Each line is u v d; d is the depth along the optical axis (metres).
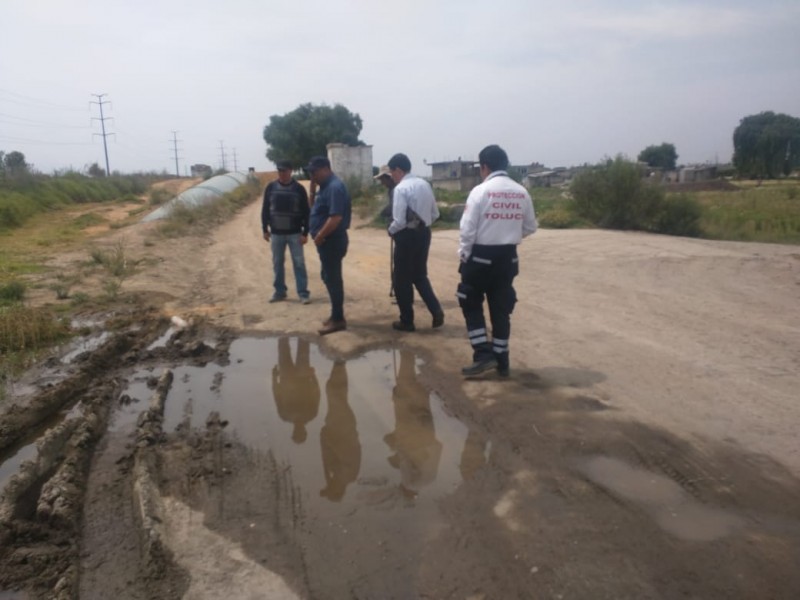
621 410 4.61
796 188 45.34
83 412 4.77
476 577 2.86
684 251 12.21
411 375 5.61
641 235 16.08
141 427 4.57
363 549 3.10
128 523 3.38
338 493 3.65
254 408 4.98
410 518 3.36
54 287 9.05
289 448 4.27
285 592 2.79
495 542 3.11
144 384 5.56
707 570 2.84
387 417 4.73
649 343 6.22
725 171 87.25
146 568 2.97
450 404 4.90
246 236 17.39
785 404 4.63
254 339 6.89
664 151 95.81
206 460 4.09
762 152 78.25
